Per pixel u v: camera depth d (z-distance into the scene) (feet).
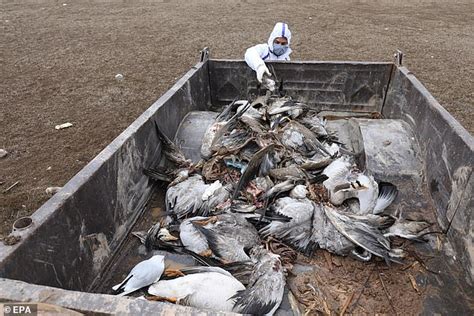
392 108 15.37
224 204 10.25
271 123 13.17
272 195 10.21
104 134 20.79
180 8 55.01
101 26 45.03
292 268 9.05
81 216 7.97
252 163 10.36
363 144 12.08
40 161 18.38
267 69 15.66
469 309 8.23
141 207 10.85
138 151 10.41
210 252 9.02
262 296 7.57
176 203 10.48
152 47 36.70
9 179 16.97
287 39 18.19
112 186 9.15
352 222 9.35
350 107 16.75
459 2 57.11
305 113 14.21
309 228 9.64
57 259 7.25
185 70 30.35
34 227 6.63
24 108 24.16
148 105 24.26
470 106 23.21
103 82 28.32
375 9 53.11
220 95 17.44
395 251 9.27
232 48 35.68
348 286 8.75
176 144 12.88
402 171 11.47
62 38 40.11
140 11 53.16
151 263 8.24
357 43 36.83
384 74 15.85
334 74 16.26
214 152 11.79
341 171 10.77
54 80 28.84
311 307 8.24
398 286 8.75
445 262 9.29
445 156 10.21
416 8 53.52
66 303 5.02
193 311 4.87
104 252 8.97
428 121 11.60
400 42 37.19
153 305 4.97
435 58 32.45
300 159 11.80
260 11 52.08
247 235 9.26
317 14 49.85
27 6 56.65
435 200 10.57
